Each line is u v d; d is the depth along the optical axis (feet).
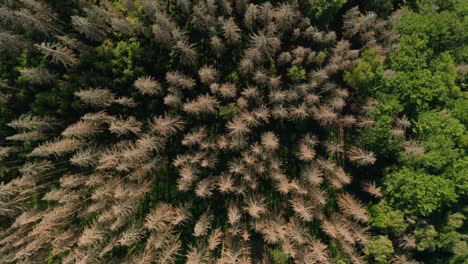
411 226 72.95
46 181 76.13
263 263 75.77
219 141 71.61
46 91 70.74
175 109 72.33
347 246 74.23
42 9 67.72
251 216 74.84
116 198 70.33
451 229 73.26
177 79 68.08
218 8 71.97
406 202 71.51
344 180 72.08
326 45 74.02
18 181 68.95
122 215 69.72
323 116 70.38
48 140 72.64
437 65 75.05
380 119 70.69
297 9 71.72
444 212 75.56
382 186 74.59
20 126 67.15
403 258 72.95
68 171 75.15
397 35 75.41
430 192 68.59
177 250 75.36
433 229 70.90
